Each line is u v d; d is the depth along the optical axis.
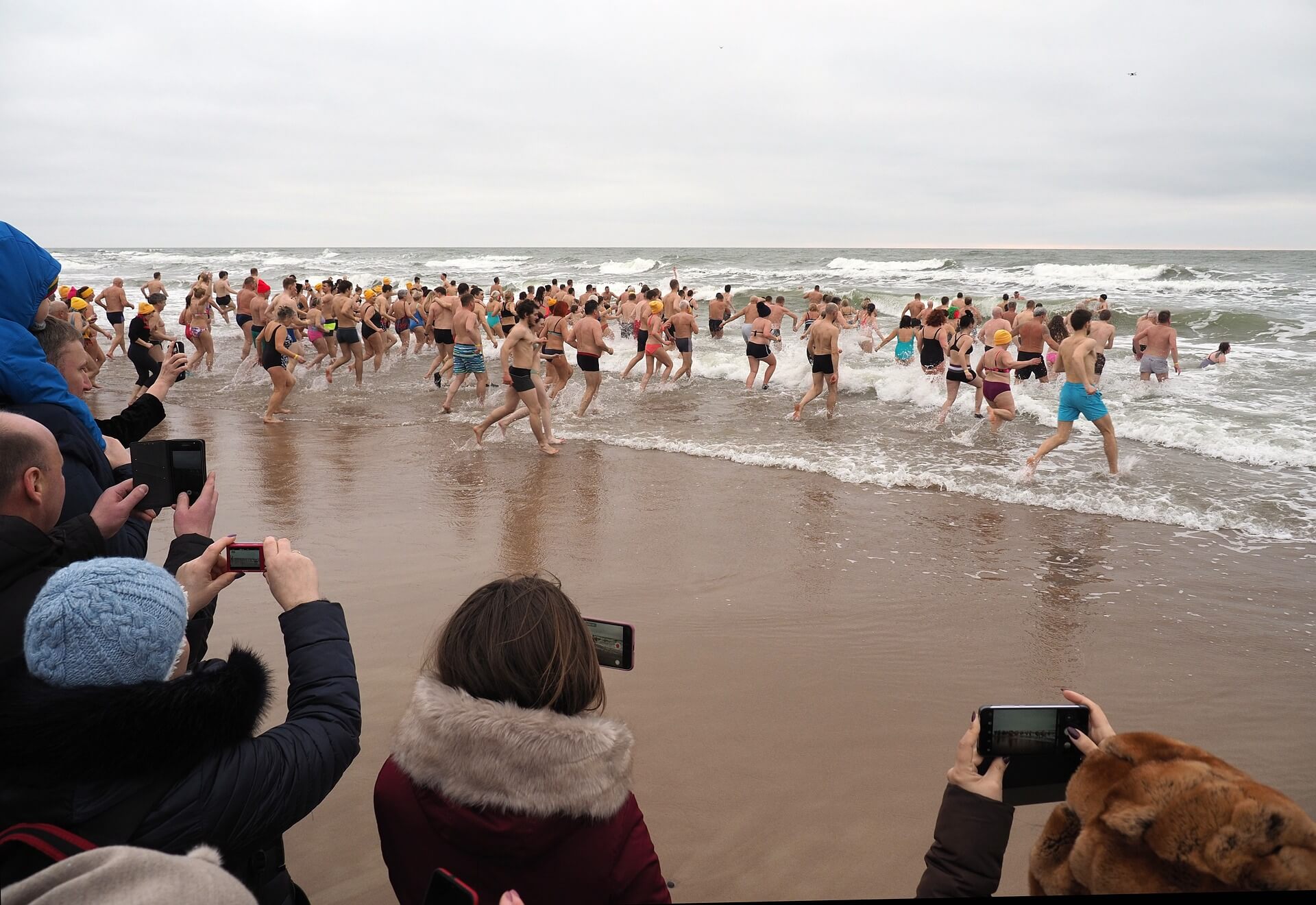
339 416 11.76
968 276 41.03
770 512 7.18
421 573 5.58
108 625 1.31
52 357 2.54
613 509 7.22
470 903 1.11
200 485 2.27
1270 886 1.09
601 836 1.35
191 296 15.86
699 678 4.16
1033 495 7.64
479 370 12.16
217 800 1.35
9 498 1.75
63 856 1.17
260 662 1.52
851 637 4.69
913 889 2.67
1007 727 1.47
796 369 15.02
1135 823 1.18
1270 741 3.66
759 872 2.76
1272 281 34.47
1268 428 9.87
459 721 1.32
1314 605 5.21
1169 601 5.28
